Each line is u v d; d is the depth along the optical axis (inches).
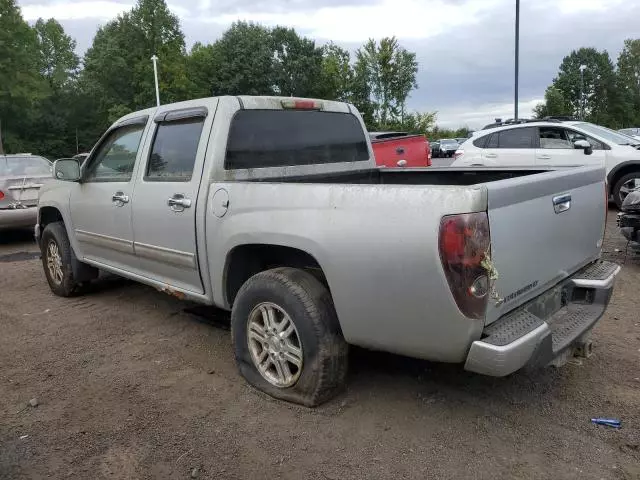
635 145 398.3
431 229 109.8
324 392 136.5
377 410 138.3
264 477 115.4
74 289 241.3
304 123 181.3
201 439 129.3
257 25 2682.1
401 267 114.2
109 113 2251.5
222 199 150.0
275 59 2632.9
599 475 112.6
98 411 143.3
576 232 142.7
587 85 3284.9
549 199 128.6
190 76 2393.0
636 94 3385.8
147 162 180.4
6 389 156.9
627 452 119.9
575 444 123.0
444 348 114.3
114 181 195.8
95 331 200.5
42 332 201.9
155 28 2311.8
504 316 120.5
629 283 239.5
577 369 158.4
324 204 127.0
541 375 155.1
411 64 1667.1
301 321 133.6
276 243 135.7
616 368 158.6
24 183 398.3
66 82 2405.3
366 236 118.7
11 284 276.8
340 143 194.9
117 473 118.1
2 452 126.3
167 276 178.1
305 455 122.0
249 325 147.8
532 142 423.2
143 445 127.7
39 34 2837.1
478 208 107.1
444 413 136.5
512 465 116.3
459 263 107.1
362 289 121.0
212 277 157.9
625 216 265.7
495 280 112.2
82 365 171.5
